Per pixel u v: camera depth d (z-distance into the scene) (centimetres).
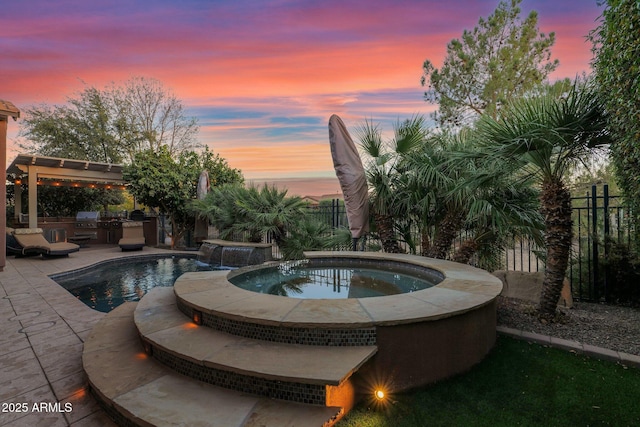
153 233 1346
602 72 318
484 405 233
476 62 1189
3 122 759
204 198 1129
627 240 460
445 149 578
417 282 466
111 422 218
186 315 333
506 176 451
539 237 485
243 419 195
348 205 609
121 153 2081
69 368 292
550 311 380
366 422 216
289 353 239
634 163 304
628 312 423
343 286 449
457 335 272
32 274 714
